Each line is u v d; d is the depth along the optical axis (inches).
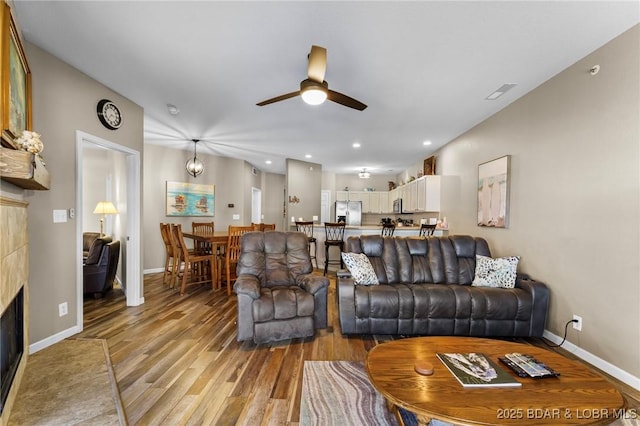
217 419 66.5
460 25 80.5
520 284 116.3
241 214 280.7
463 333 111.9
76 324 112.1
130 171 142.6
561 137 107.0
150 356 95.4
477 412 48.9
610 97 88.9
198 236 187.6
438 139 198.5
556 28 82.0
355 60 99.2
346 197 357.1
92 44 92.7
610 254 88.9
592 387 56.6
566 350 103.7
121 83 119.4
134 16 78.7
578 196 100.0
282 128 176.7
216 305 147.9
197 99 134.1
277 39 88.1
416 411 49.5
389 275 129.5
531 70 106.1
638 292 81.4
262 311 103.8
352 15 76.7
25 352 83.0
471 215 172.2
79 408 69.0
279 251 130.9
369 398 74.9
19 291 76.1
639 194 81.3
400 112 148.0
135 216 144.8
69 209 108.2
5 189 74.5
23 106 80.5
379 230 224.7
